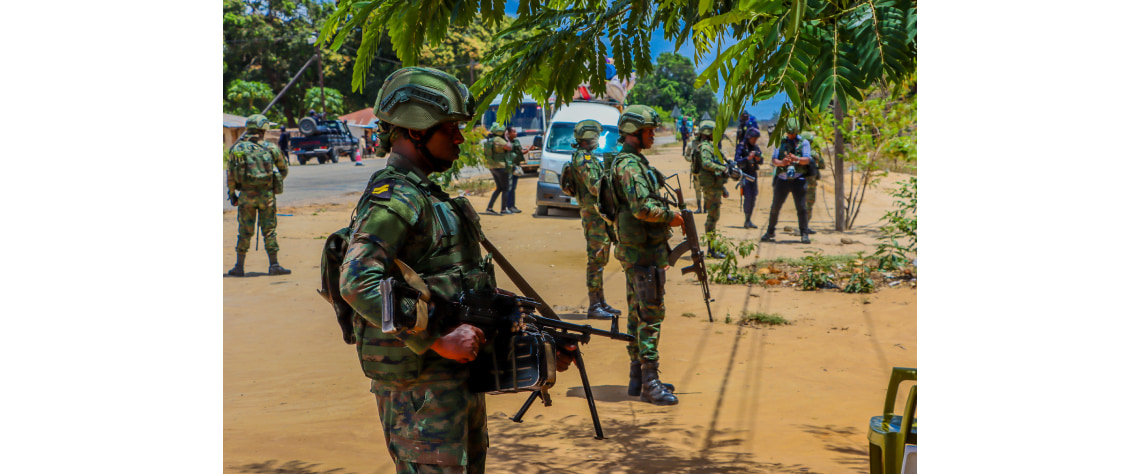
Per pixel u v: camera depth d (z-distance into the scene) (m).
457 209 2.45
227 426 4.45
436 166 2.46
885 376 5.76
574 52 3.23
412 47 2.99
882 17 2.01
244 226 9.95
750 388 5.41
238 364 5.97
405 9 2.91
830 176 19.94
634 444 4.14
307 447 4.07
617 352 6.57
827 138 13.68
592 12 3.21
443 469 2.35
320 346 6.58
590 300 7.74
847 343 6.71
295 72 53.47
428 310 2.24
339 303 2.42
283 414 4.73
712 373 5.82
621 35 3.18
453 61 41.56
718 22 2.02
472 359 2.27
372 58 3.04
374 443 4.17
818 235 13.22
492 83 3.36
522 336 2.47
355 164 32.88
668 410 4.91
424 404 2.35
